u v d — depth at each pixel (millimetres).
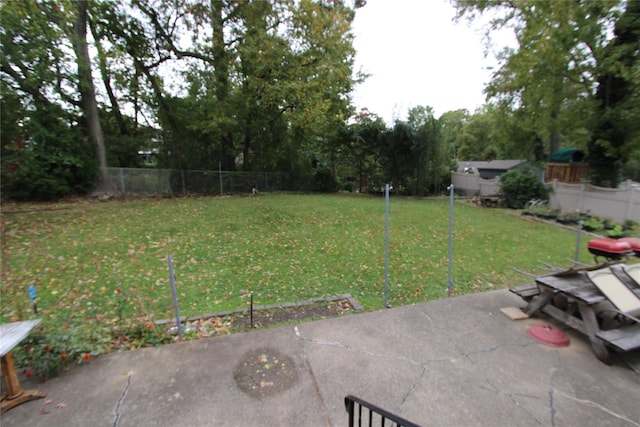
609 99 10984
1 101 12195
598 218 10578
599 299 3035
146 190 15883
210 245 7422
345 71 17156
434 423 2225
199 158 18188
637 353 3033
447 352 3070
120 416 2281
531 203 13195
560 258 6828
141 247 7105
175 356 3000
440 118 18656
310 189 21000
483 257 6871
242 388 2580
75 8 11969
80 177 14016
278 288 5121
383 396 2496
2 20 10562
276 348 3137
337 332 3434
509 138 17797
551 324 3570
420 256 6898
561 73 11125
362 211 12742
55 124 13477
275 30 15344
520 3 12758
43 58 11867
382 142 19234
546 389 2568
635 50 9570
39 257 6289
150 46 15977
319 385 2619
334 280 5492
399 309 3969
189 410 2348
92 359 2932
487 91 15922
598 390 2555
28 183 12570
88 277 5367
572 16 10133
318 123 16781
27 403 2381
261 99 16875
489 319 3711
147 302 4516
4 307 4223
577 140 13055
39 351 2633
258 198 16359
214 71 16109
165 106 17156
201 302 4574
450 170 21453
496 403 2414
